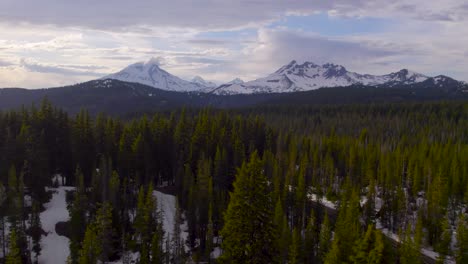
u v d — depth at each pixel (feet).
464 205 307.78
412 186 335.26
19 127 322.14
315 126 622.95
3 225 216.33
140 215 234.17
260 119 458.50
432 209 270.87
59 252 228.84
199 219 253.44
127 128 352.08
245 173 79.15
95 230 212.64
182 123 360.28
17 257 185.47
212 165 334.24
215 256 232.53
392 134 552.00
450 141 424.87
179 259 219.82
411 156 362.74
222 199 264.72
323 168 388.98
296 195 284.61
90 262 191.21
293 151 388.16
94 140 325.01
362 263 109.91
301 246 208.33
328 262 141.79
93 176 271.08
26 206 257.75
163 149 348.18
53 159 313.12
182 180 309.01
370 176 341.82
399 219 285.43
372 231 110.93
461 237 209.56
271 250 79.82
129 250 230.48
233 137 368.48
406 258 169.78
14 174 240.12
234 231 78.74
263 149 419.54
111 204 246.06
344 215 214.48
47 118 319.88
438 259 220.43
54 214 259.60
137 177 299.38
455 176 304.50
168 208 296.10
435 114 634.43
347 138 474.49
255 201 78.07
